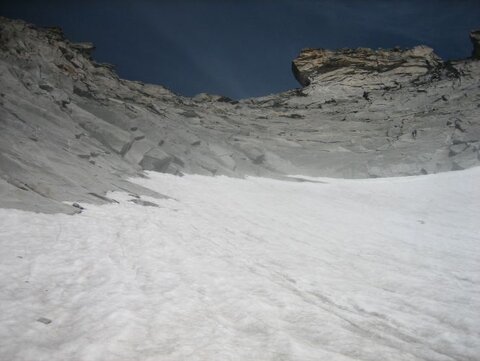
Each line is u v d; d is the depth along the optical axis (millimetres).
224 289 10016
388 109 75188
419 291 11820
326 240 19406
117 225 15719
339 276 13031
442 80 78000
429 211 32000
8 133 22406
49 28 63625
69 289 8898
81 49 66688
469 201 35281
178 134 50094
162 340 6816
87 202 18719
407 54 93312
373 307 10078
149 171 37094
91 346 6312
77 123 36812
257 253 15117
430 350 7512
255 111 78625
